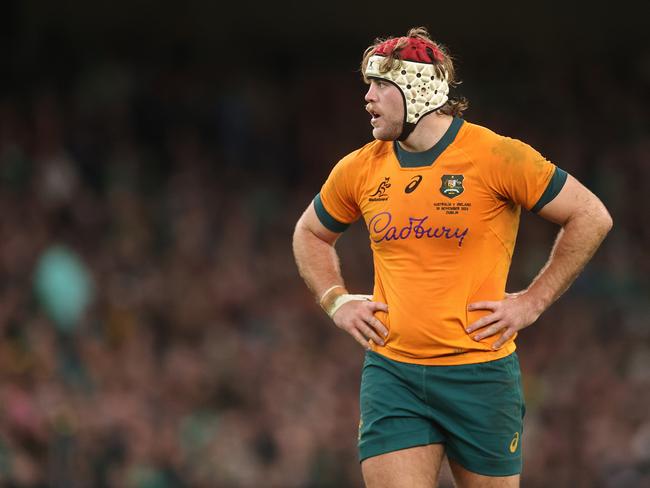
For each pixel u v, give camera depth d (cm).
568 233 1580
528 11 7888
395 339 1609
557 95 7681
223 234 6031
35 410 3819
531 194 1570
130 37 7612
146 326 5119
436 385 1591
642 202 6912
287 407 4594
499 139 1579
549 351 5475
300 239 1748
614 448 4628
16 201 5753
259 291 5603
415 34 1602
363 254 5944
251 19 7794
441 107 1595
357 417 4625
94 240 5691
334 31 7856
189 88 7144
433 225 1575
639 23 7925
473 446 1600
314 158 7112
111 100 6875
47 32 7450
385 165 1625
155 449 4038
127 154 6569
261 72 7712
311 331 5372
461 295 1577
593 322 5734
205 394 4638
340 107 7456
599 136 7506
